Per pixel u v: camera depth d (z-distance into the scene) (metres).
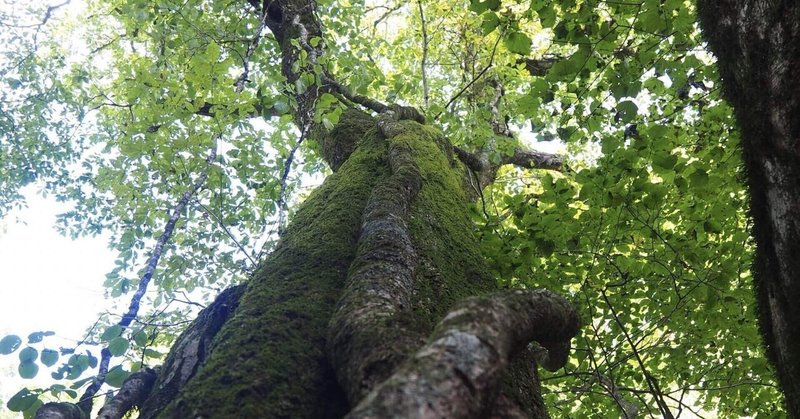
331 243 2.89
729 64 2.53
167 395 2.13
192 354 2.33
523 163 8.71
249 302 2.35
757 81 2.29
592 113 4.33
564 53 9.55
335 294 2.45
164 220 6.34
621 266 4.99
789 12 2.09
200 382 1.86
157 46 6.56
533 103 3.88
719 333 5.59
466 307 1.41
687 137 4.96
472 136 6.70
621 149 4.09
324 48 6.13
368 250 2.42
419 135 4.80
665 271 4.82
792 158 2.12
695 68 4.54
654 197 4.13
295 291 2.44
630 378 5.85
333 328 1.91
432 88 10.01
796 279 2.21
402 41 10.10
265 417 1.70
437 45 9.80
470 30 8.96
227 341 2.07
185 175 5.18
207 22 6.11
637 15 3.83
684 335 5.57
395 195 3.07
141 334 2.62
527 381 2.28
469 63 9.16
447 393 1.04
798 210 2.12
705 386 5.81
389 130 4.56
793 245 2.19
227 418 1.67
